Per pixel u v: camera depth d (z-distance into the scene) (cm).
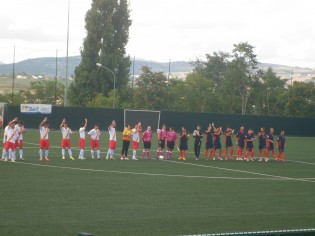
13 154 3275
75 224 1683
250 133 3978
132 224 1714
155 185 2523
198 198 2219
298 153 4816
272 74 9356
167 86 8594
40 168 2970
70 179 2598
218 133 3994
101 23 8775
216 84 10825
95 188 2361
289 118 7094
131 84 9069
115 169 3067
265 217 1903
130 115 6500
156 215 1861
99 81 8694
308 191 2530
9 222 1673
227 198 2247
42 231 1575
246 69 9062
